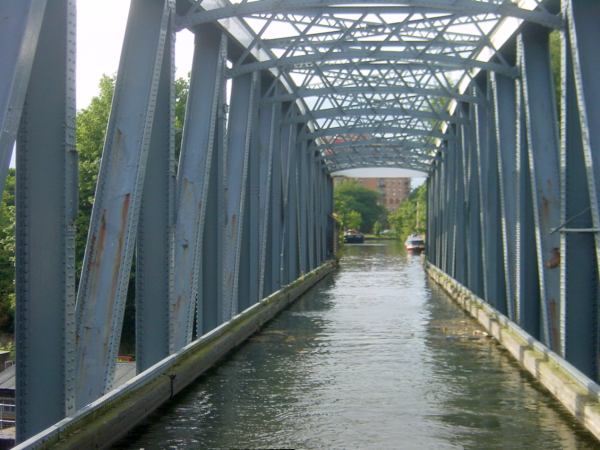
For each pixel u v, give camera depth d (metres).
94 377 8.73
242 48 16.39
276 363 14.12
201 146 13.02
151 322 11.17
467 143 23.72
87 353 8.77
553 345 12.05
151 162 10.96
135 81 9.71
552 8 12.41
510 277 15.33
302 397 11.45
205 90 13.37
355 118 29.38
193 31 13.52
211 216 14.59
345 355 15.02
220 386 12.06
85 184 20.55
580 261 10.43
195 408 10.66
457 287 25.89
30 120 7.20
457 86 22.95
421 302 25.61
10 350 19.58
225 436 9.37
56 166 7.19
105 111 21.97
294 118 24.05
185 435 9.37
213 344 13.81
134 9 9.84
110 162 9.37
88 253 9.00
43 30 7.16
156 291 11.12
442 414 10.46
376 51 16.53
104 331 8.81
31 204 7.23
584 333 10.46
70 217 7.23
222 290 14.87
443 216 34.75
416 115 23.61
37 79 7.18
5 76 5.72
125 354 21.52
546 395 11.47
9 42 5.79
